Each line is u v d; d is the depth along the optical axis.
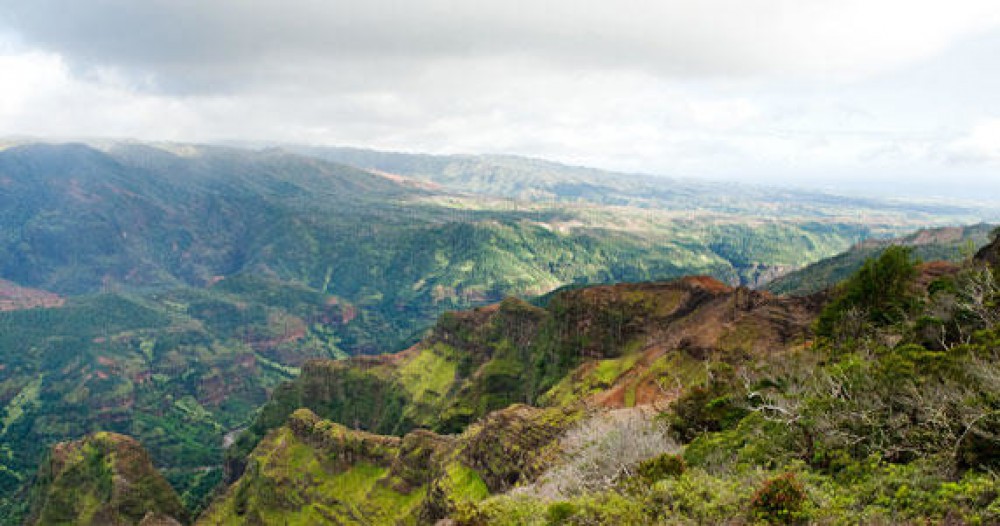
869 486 25.72
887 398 32.38
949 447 26.69
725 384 51.47
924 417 29.16
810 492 25.84
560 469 41.34
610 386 106.44
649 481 30.41
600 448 38.25
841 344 58.56
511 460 72.44
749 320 96.94
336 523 111.12
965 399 28.03
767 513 24.56
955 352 36.00
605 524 27.34
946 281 72.50
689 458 36.72
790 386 41.16
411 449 109.06
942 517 22.27
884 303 68.06
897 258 69.00
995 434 25.16
